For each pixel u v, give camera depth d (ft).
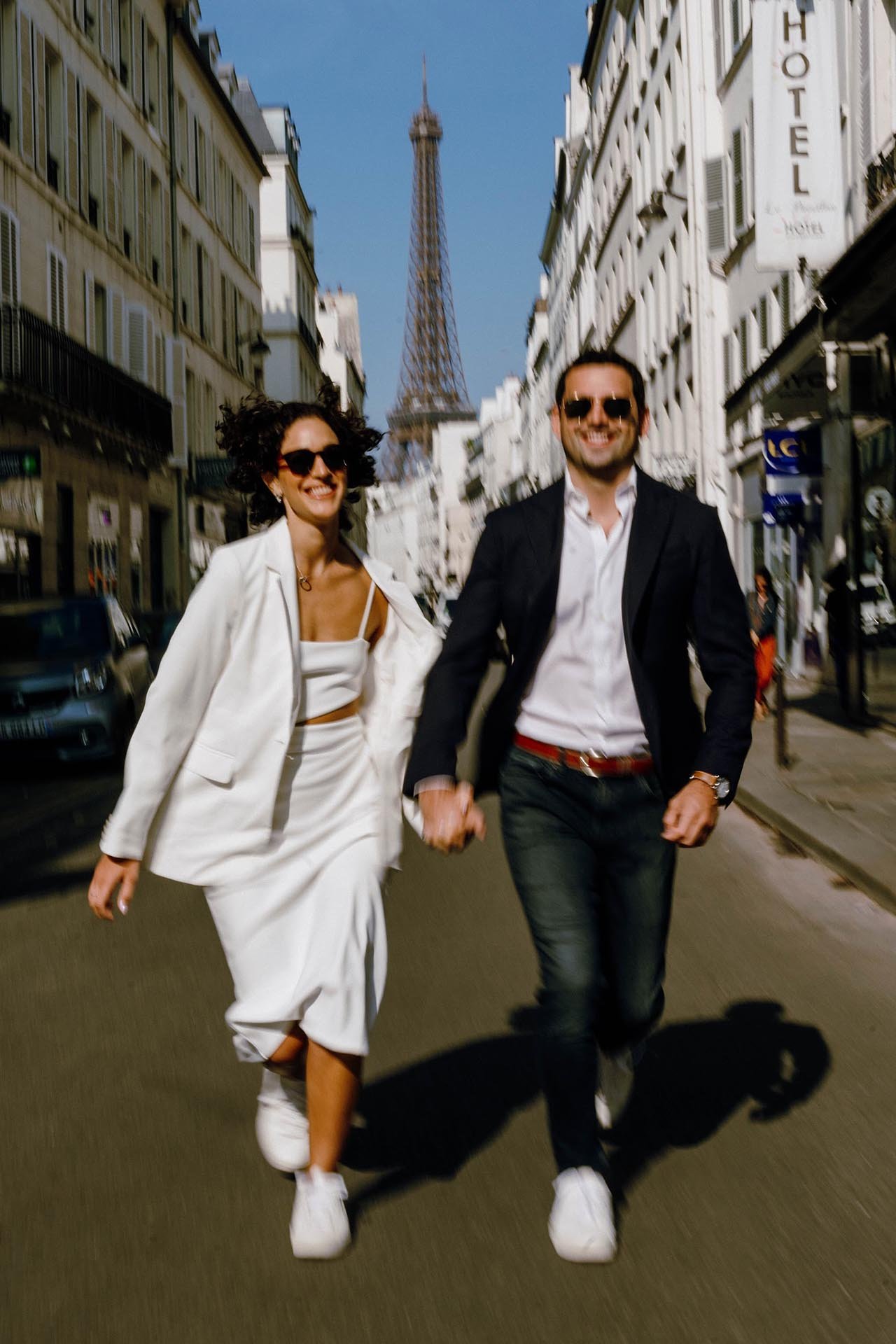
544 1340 9.42
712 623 10.88
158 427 106.42
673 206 106.83
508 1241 10.94
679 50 102.06
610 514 10.96
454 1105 14.11
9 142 81.05
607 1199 10.64
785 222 56.44
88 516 94.32
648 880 11.18
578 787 10.99
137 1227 11.30
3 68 81.51
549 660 11.00
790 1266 10.53
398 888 26.22
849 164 60.64
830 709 58.75
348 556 11.28
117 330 103.96
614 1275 10.37
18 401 76.89
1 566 78.43
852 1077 15.05
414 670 11.37
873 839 28.66
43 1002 18.38
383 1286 10.22
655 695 10.80
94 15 99.91
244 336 153.48
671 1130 13.44
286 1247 10.89
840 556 62.39
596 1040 12.02
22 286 82.53
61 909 24.39
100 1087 14.84
